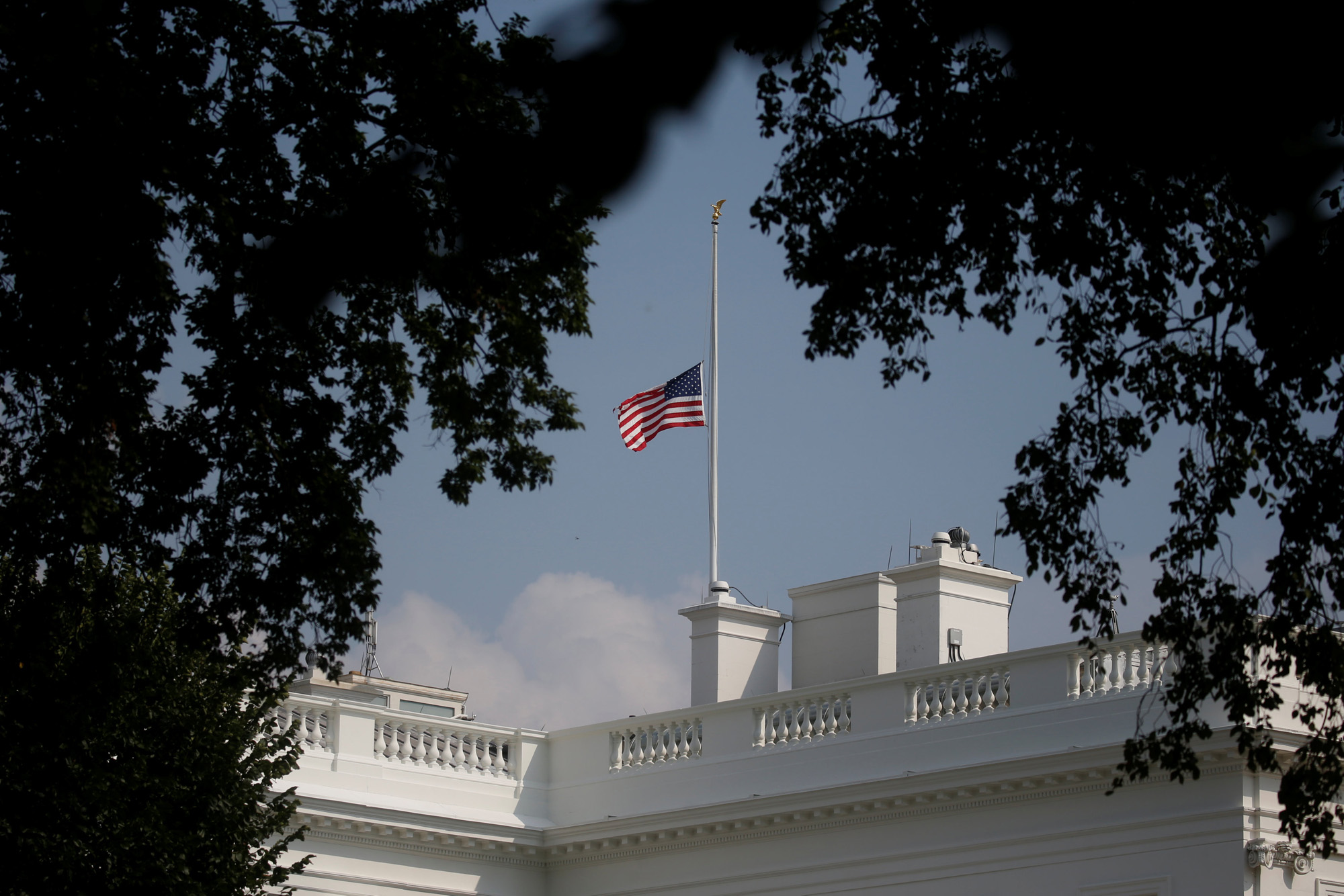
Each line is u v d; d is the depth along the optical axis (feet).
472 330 226.79
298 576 223.71
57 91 194.59
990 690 338.75
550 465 232.94
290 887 312.91
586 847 391.24
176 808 289.53
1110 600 209.05
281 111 217.97
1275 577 203.82
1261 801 300.20
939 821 339.16
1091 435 205.87
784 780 364.17
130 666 279.08
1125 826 312.50
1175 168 115.14
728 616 423.23
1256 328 188.75
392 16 217.15
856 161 182.29
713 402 453.17
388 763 386.73
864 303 185.26
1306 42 105.81
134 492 219.61
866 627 412.77
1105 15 107.34
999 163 180.55
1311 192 112.37
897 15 177.68
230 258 214.07
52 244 197.47
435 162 211.61
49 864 266.36
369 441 229.45
